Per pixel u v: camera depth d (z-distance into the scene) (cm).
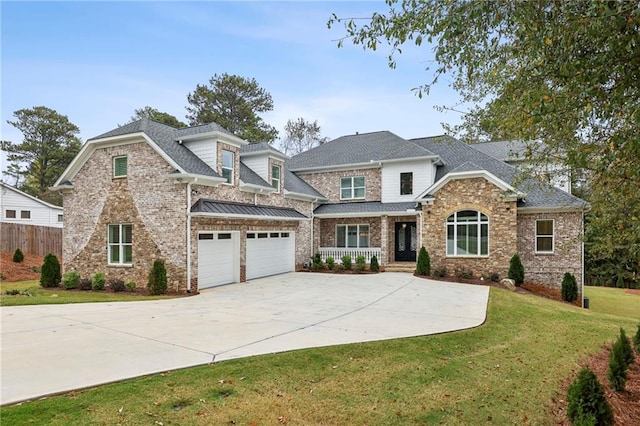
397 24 462
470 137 832
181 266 1463
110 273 1627
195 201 1508
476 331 880
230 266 1727
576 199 1758
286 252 2161
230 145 1727
